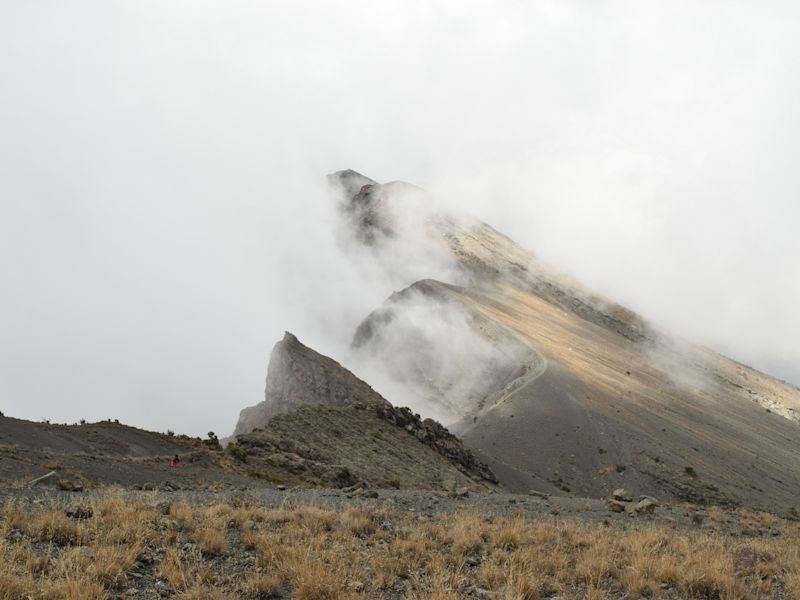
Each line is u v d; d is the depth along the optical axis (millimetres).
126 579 9922
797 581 12305
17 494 15500
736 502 113750
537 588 10734
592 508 25531
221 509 15148
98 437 31156
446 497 25969
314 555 11703
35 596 8648
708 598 11383
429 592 10328
